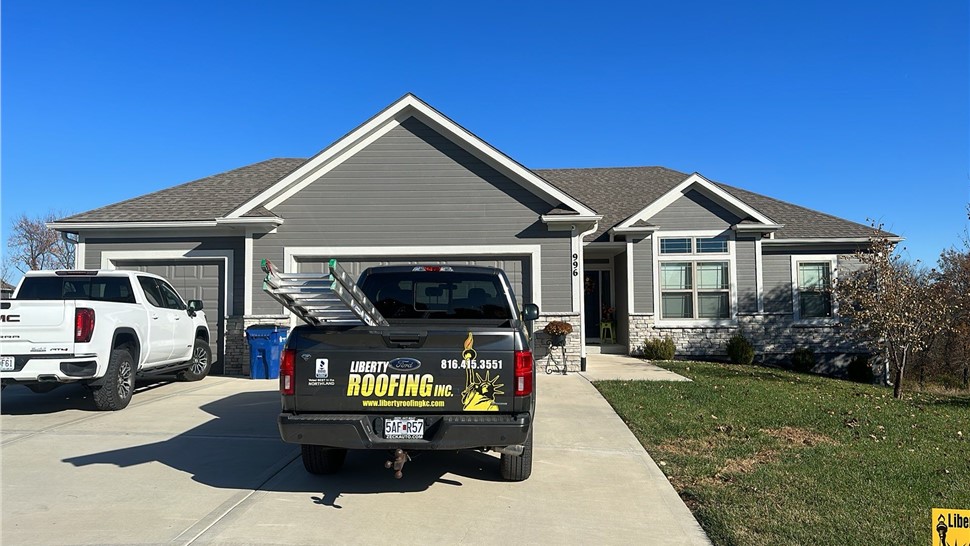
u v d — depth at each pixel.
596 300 18.19
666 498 5.09
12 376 7.89
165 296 10.70
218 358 13.12
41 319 7.98
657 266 16.22
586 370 12.76
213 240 13.20
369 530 4.38
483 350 4.72
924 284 13.34
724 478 5.58
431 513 4.73
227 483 5.42
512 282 12.72
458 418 4.64
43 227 34.56
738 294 16.19
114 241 13.23
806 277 16.50
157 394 10.12
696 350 16.12
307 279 4.54
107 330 8.40
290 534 4.29
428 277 6.17
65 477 5.57
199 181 15.77
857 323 13.36
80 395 9.97
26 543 4.12
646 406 8.73
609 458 6.25
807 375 14.77
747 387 10.84
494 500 5.04
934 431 7.82
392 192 12.77
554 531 4.40
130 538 4.20
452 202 12.72
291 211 12.75
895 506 4.84
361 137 12.72
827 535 4.26
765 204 18.19
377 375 4.70
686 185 16.16
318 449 5.42
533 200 12.67
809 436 7.23
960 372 19.45
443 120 12.55
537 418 8.07
